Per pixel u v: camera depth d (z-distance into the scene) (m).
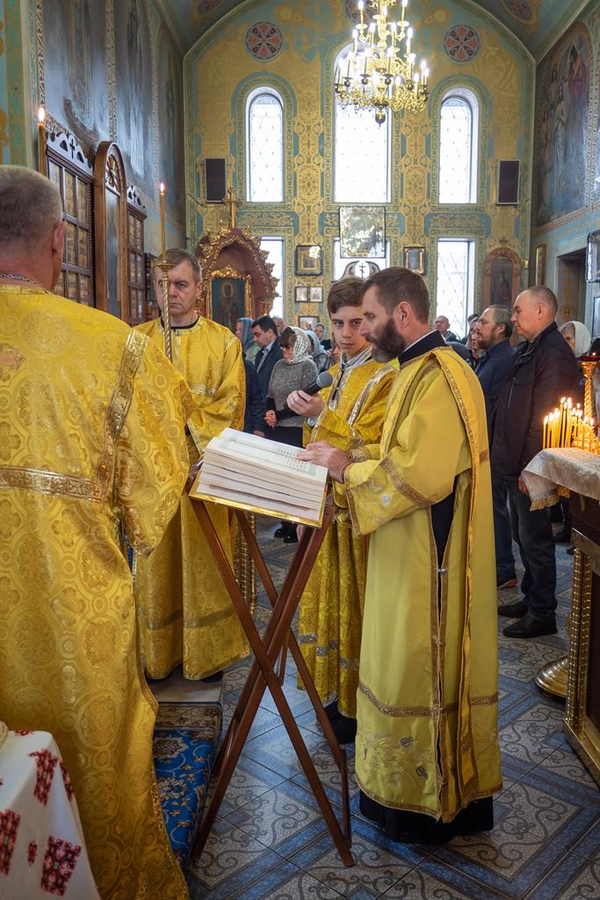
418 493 1.83
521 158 14.48
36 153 5.23
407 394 1.94
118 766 1.38
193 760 2.22
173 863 1.58
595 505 2.36
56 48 6.01
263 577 2.17
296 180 14.52
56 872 1.15
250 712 1.93
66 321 1.34
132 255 8.56
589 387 2.76
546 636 3.59
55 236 1.39
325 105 14.35
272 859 2.00
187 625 2.69
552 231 13.30
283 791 2.31
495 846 2.06
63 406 1.31
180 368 2.75
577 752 2.53
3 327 1.31
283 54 14.23
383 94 9.66
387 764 1.98
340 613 2.48
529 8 13.16
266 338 6.20
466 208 14.59
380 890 1.88
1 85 5.06
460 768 1.95
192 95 14.21
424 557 1.92
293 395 2.28
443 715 1.94
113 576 1.38
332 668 2.56
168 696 2.65
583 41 11.70
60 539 1.30
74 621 1.31
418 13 14.20
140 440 1.38
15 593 1.31
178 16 12.55
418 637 1.93
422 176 14.55
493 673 2.01
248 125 14.45
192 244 14.51
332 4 14.16
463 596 1.95
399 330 1.98
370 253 14.57
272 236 14.59
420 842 2.06
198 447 2.67
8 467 1.30
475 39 14.25
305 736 2.64
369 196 14.76
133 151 9.46
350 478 1.94
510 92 14.36
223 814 2.19
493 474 4.00
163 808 1.98
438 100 14.38
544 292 3.63
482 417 2.00
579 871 1.96
